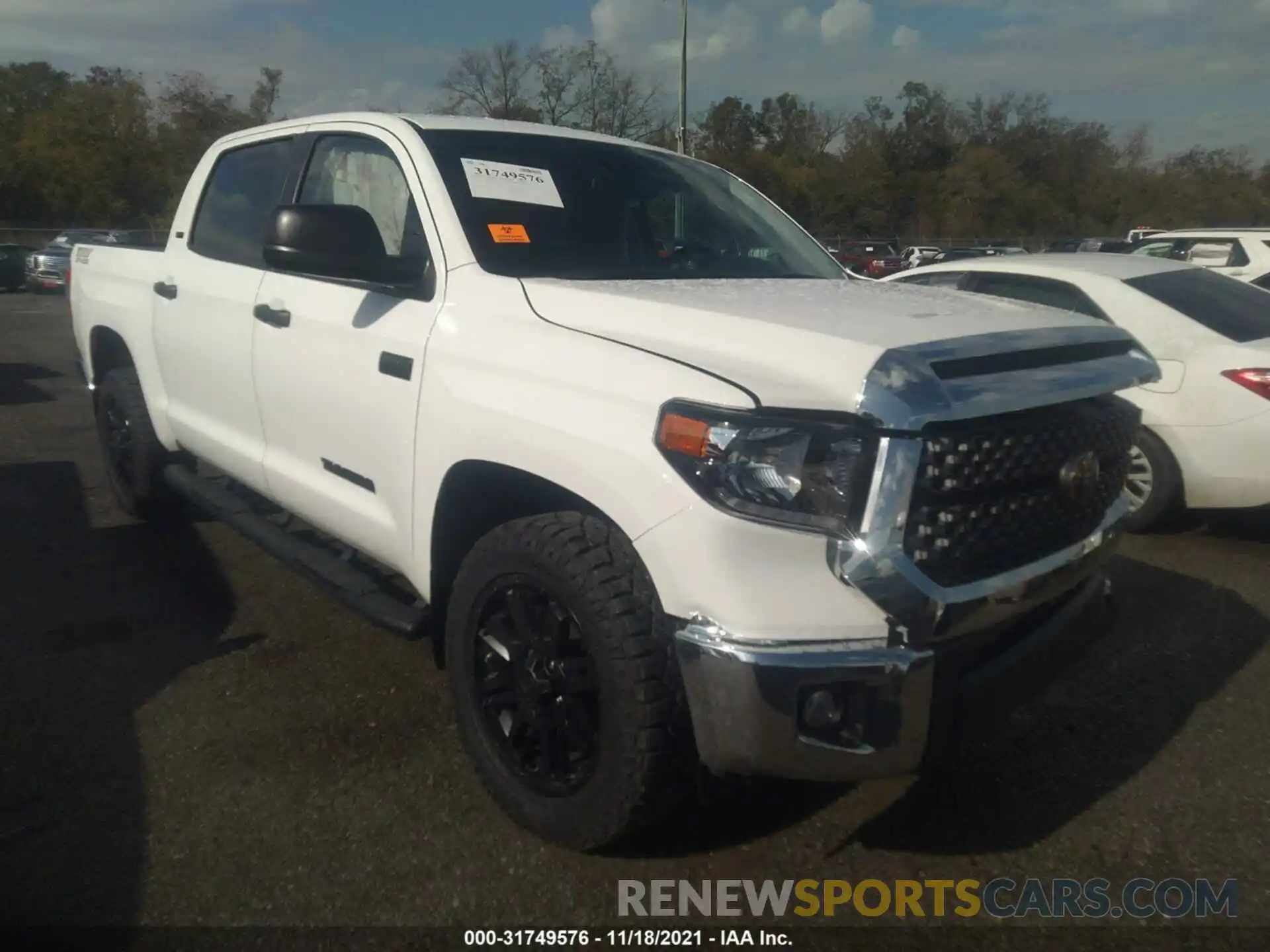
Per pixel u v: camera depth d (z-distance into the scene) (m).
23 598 4.76
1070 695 4.00
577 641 2.79
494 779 3.06
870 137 67.06
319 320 3.67
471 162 3.59
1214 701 3.95
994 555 2.60
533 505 3.11
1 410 9.88
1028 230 64.50
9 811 3.11
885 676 2.40
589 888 2.83
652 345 2.70
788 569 2.41
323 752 3.46
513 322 3.01
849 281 3.85
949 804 3.27
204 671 4.04
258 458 4.18
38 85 63.84
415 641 4.32
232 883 2.81
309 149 4.15
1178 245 15.62
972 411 2.43
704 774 2.69
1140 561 5.57
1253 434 5.46
